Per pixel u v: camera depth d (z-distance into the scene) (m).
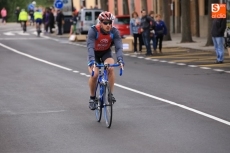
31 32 106.88
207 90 30.12
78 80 35.44
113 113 23.84
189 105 25.41
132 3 80.56
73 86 32.62
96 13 89.06
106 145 18.28
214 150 17.25
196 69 40.69
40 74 39.09
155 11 102.31
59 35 96.19
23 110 25.03
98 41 21.48
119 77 36.56
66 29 100.88
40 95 29.39
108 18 21.05
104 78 21.53
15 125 21.80
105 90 21.41
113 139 19.12
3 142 19.05
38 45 71.44
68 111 24.62
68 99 27.89
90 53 21.28
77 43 75.56
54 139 19.31
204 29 82.94
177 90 30.25
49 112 24.44
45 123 22.09
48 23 102.88
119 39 21.52
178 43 68.19
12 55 56.16
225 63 44.12
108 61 21.72
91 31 21.31
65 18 100.94
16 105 26.41
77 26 91.06
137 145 18.16
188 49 59.38
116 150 17.58
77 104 26.39
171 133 19.80
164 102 26.38
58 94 29.62
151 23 53.91
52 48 65.94
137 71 40.12
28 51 61.41
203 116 22.75
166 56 52.47
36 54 57.22
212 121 21.72
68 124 21.83
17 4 165.62
